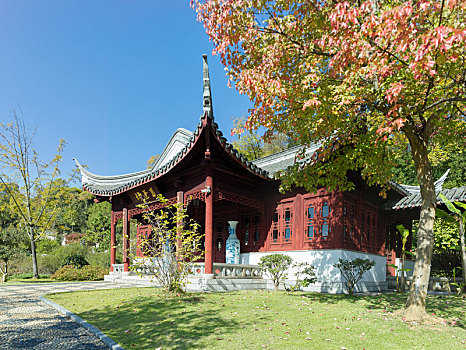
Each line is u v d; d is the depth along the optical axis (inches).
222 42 290.2
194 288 399.2
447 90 288.4
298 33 298.4
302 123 315.3
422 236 272.4
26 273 876.0
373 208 534.9
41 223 840.9
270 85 267.7
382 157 361.1
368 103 286.5
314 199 462.9
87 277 641.6
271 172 517.0
